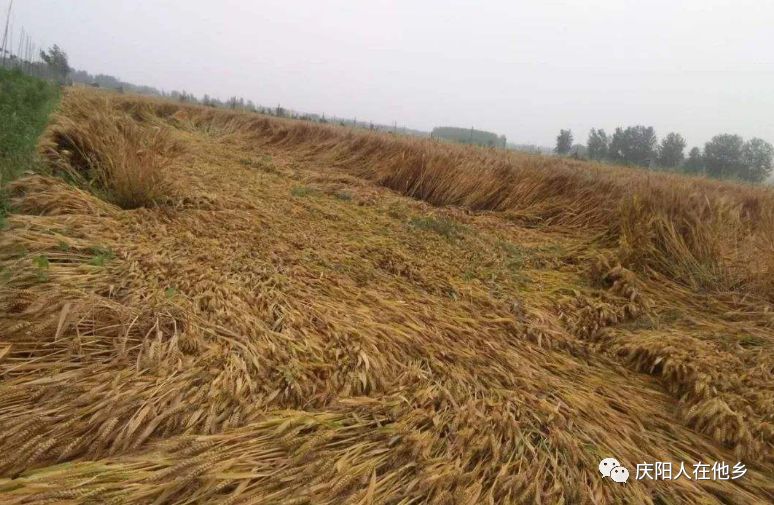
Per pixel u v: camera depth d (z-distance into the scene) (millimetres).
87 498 1354
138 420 1646
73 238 2949
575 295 3785
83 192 3920
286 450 1694
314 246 4090
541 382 2465
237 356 2109
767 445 2051
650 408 2428
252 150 12211
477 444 1843
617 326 3350
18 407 1646
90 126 5156
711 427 2211
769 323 3221
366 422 1894
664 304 3639
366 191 7441
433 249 4676
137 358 1960
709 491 1878
